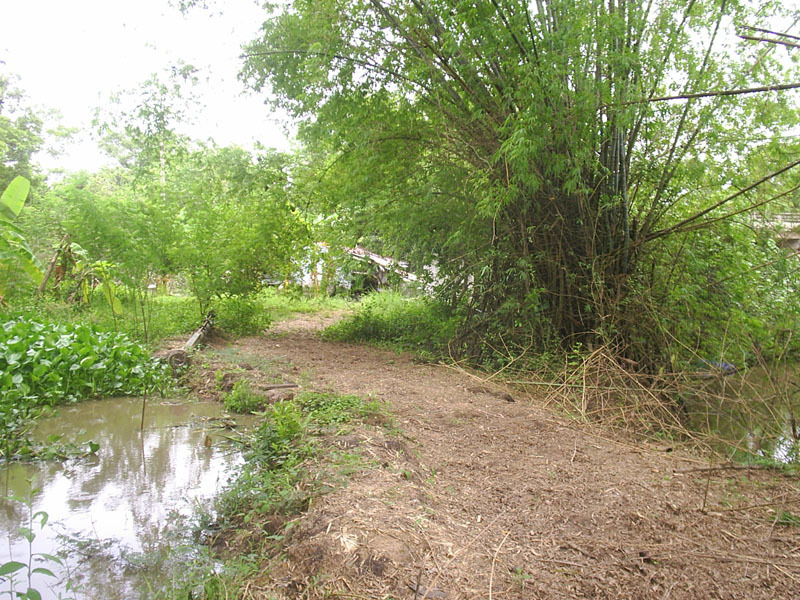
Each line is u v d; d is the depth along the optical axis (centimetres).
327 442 444
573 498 379
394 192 943
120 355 696
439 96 781
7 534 344
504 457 459
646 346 707
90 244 920
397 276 1120
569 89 646
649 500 382
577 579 277
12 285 1038
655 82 669
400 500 346
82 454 481
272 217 1068
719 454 524
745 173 749
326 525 303
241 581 272
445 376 765
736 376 633
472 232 862
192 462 467
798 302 763
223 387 675
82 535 344
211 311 1070
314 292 1795
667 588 272
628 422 585
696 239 757
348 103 859
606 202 699
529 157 648
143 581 297
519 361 761
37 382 615
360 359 891
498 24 657
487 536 317
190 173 1075
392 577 264
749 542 325
